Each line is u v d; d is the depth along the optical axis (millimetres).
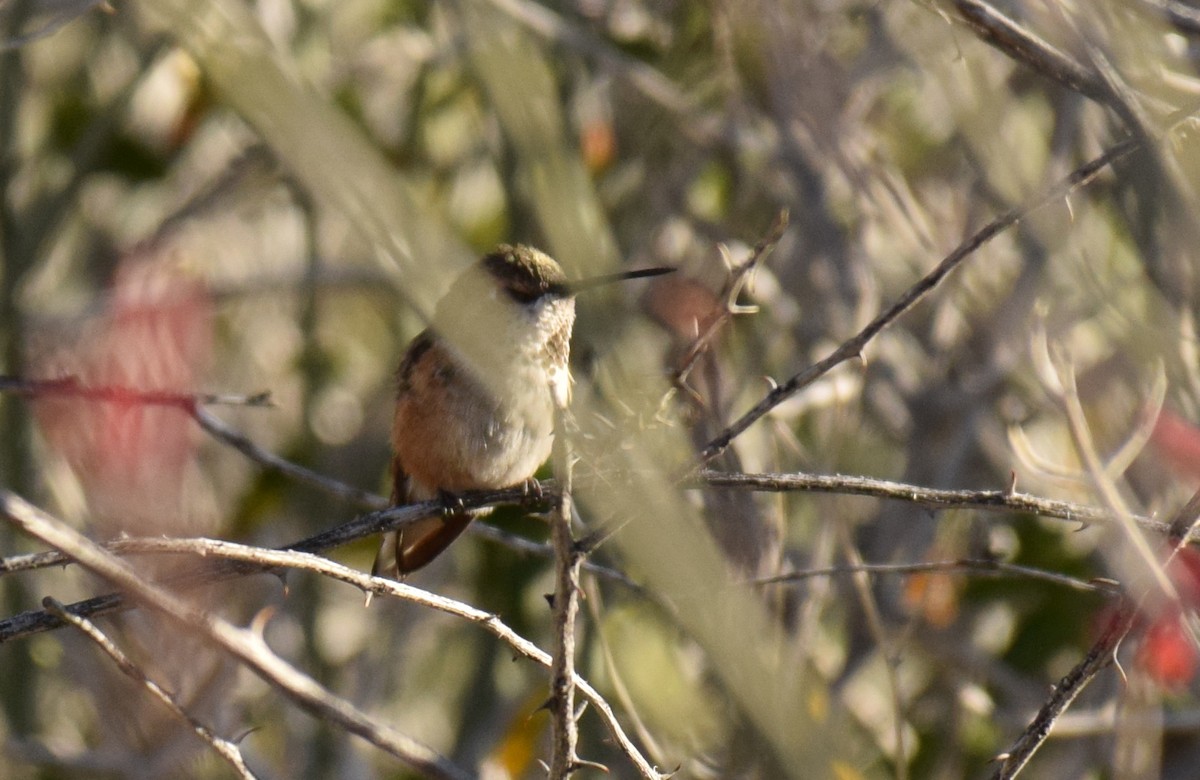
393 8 13539
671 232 11062
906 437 10609
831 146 8273
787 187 10648
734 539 8281
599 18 11711
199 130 13562
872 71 9586
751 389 10188
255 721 11641
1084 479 7031
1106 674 9867
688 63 11586
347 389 14445
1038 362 6727
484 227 12711
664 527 5449
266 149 12148
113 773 10258
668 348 10148
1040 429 10219
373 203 4672
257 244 14445
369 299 14547
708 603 5703
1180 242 6223
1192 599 7434
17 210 12594
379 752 12008
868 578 9539
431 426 8758
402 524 7617
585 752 10328
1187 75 7441
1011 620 11289
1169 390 7121
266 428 13914
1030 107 9008
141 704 9383
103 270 13930
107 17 13633
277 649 12031
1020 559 10688
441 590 12867
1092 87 6406
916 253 9383
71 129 12977
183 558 6684
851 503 10383
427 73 12898
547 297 8734
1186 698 10000
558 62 11289
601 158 11117
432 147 13039
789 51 8133
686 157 11297
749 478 6371
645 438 6121
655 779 6129
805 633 8891
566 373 8898
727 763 8445
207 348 12523
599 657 9945
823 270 10117
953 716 10344
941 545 10180
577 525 8633
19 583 11906
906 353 11102
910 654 10656
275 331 14547
